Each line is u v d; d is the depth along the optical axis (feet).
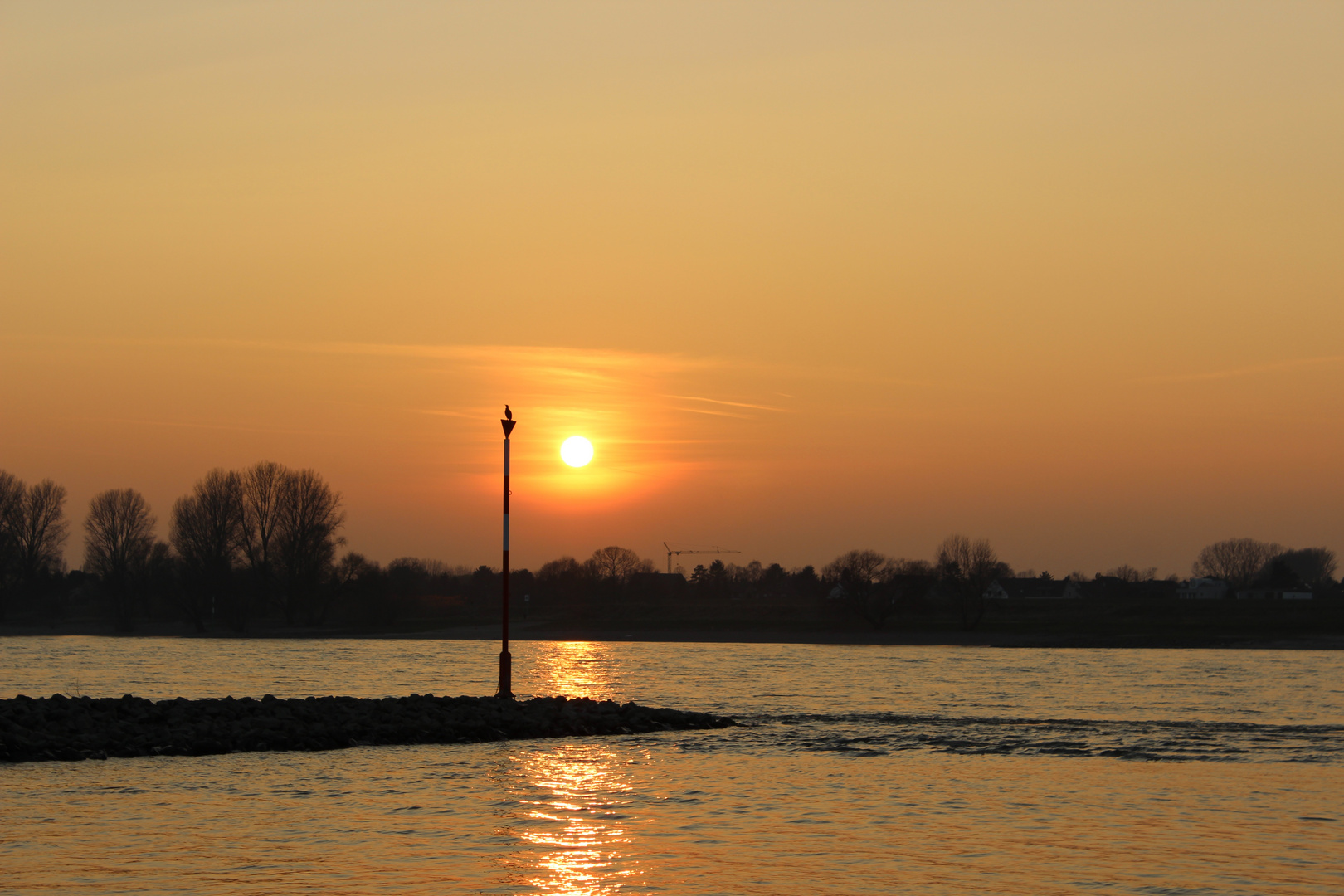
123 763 152.97
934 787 131.64
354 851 93.09
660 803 119.34
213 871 85.66
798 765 152.66
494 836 99.60
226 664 440.86
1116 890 81.61
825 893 80.23
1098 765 153.28
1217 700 271.49
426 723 188.96
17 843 96.73
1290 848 96.68
